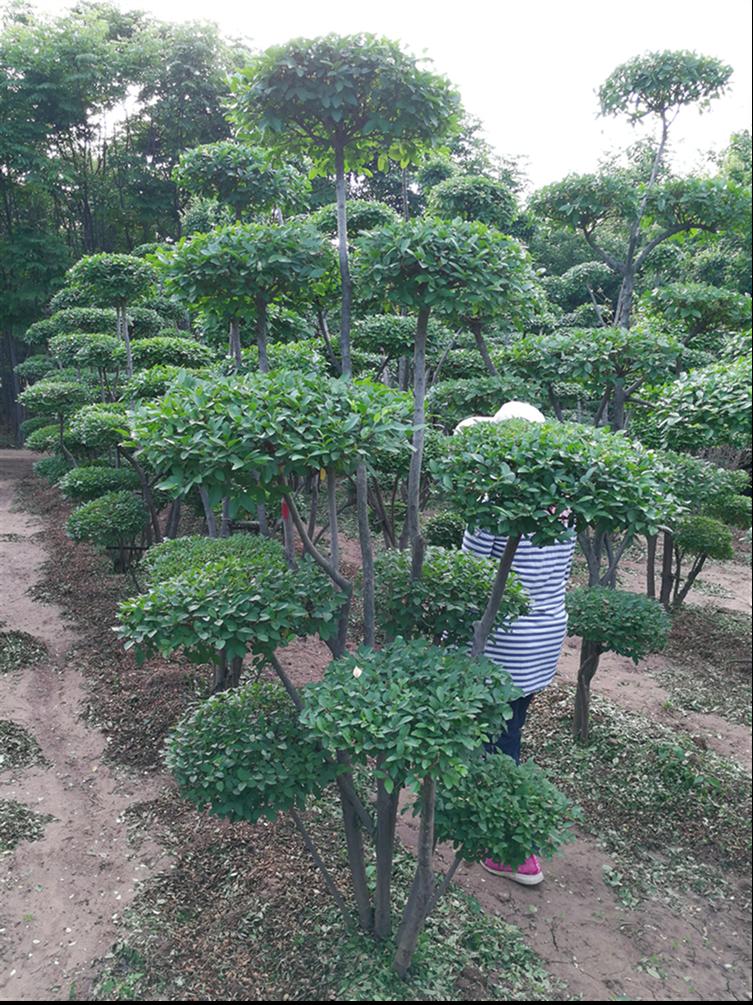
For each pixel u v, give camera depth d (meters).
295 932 3.06
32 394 10.68
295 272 2.93
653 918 3.31
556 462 2.27
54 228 23.34
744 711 5.49
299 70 2.61
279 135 3.08
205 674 5.64
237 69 2.86
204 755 2.73
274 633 2.46
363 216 6.74
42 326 15.19
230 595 2.52
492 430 2.51
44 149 20.78
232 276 2.89
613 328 5.10
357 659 2.60
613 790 4.30
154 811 4.03
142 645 2.52
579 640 6.94
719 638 6.99
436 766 2.17
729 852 3.81
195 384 2.45
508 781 2.75
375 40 2.64
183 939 3.08
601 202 5.79
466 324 5.37
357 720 2.21
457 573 3.06
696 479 6.42
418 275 2.59
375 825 3.17
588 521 2.28
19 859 3.62
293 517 2.58
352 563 7.98
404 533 5.62
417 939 2.96
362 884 2.99
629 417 6.34
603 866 3.66
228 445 2.14
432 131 2.87
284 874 3.42
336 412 2.32
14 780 4.34
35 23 19.69
